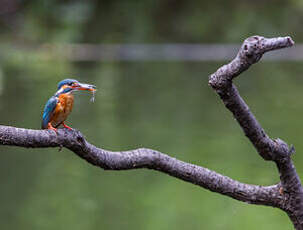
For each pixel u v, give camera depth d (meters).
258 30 30.89
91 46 27.16
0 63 22.98
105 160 2.83
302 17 31.92
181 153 12.55
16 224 8.95
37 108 15.84
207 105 18.00
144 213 9.56
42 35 26.86
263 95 19.20
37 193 10.15
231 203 10.20
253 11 32.16
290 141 13.46
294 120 15.57
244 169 11.60
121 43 28.20
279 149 2.97
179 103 18.12
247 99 18.53
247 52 2.58
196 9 32.09
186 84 21.06
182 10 32.06
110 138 13.61
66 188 10.52
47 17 28.28
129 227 8.89
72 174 11.31
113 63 24.89
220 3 32.56
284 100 18.33
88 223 9.09
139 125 15.10
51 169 11.62
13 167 11.63
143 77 22.02
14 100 16.70
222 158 12.45
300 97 18.73
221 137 14.23
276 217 9.68
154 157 2.91
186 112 16.95
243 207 10.07
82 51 26.25
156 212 9.62
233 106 2.81
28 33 26.72
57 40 26.62
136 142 13.31
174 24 30.80
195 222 9.35
